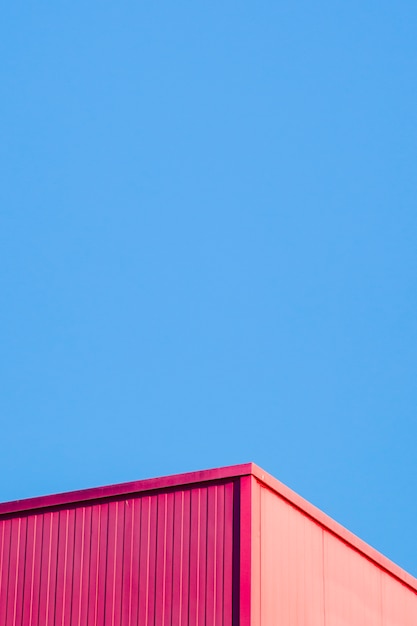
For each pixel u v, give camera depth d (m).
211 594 13.28
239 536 13.42
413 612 17.84
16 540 14.71
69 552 14.35
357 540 16.27
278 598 13.66
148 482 14.23
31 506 14.77
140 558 13.90
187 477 14.01
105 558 14.10
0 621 14.23
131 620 13.59
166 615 13.43
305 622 14.20
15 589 14.39
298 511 14.77
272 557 13.73
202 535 13.66
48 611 14.09
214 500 13.78
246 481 13.69
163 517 14.00
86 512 14.50
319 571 14.95
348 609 15.55
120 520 14.24
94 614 13.83
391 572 17.25
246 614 12.95
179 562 13.65
